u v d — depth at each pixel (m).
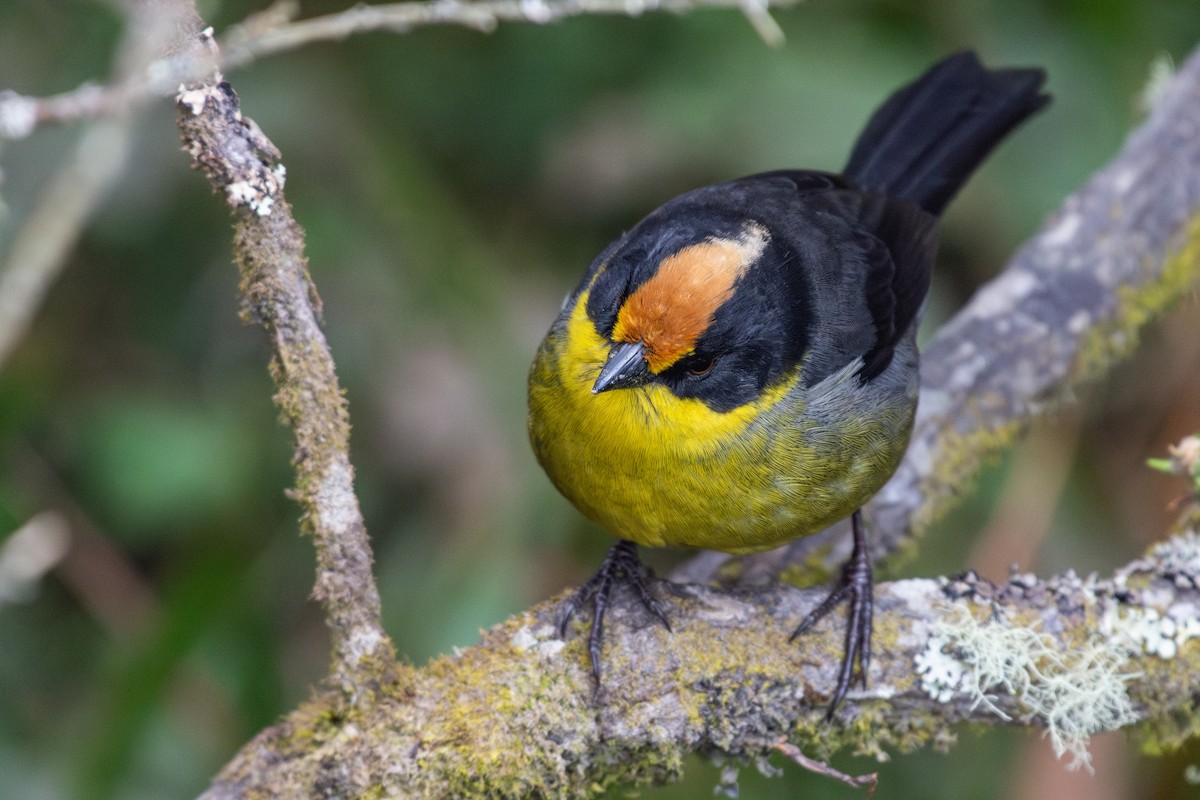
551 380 7.55
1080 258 9.30
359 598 6.27
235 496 9.82
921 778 9.77
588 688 6.66
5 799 8.98
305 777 6.23
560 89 10.89
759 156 10.36
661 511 7.46
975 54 9.74
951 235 11.01
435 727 6.37
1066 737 7.29
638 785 6.87
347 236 10.35
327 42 10.68
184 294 10.57
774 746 6.84
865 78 10.45
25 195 9.72
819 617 6.96
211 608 8.69
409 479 10.27
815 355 7.50
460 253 10.44
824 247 7.85
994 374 9.02
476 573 9.70
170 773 9.09
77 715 9.16
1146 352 10.84
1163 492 10.77
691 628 6.88
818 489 7.51
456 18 6.68
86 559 9.82
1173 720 7.12
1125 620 6.97
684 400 7.24
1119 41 10.73
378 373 10.39
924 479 8.74
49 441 9.96
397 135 10.82
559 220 11.06
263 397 10.30
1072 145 10.80
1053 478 10.50
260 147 6.06
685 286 7.14
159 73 5.32
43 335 10.29
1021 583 7.13
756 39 10.53
